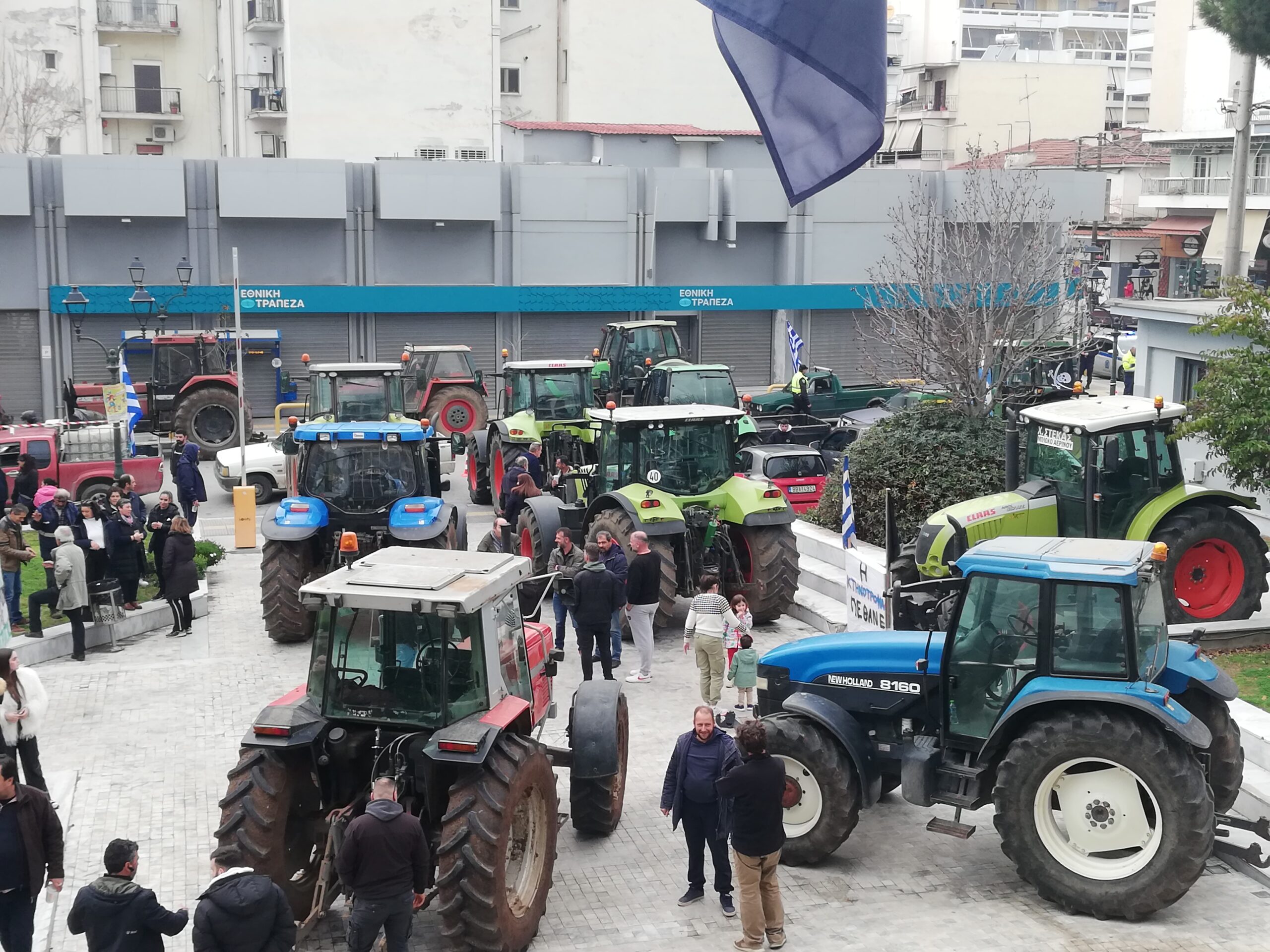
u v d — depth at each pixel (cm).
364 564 870
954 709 903
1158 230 5356
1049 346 2686
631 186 3762
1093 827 835
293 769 809
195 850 955
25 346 3384
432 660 800
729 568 1541
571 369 2423
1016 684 875
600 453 1642
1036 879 844
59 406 3403
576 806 956
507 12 5556
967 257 2266
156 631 1580
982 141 6906
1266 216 4875
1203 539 1309
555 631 1554
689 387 2592
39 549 1909
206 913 654
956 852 946
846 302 3953
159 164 3353
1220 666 1238
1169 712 810
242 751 815
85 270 3397
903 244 3384
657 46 5588
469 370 2980
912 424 1780
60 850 766
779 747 912
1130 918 821
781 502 1535
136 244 3422
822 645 980
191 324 3494
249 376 3534
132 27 5262
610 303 3788
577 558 1407
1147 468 1322
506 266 3709
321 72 4803
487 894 755
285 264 3544
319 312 3562
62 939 827
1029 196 3288
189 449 2128
